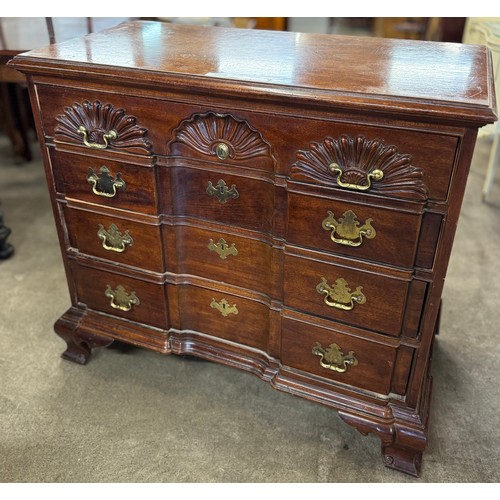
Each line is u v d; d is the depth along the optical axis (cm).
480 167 268
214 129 106
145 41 128
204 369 151
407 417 117
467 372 150
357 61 111
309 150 99
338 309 113
